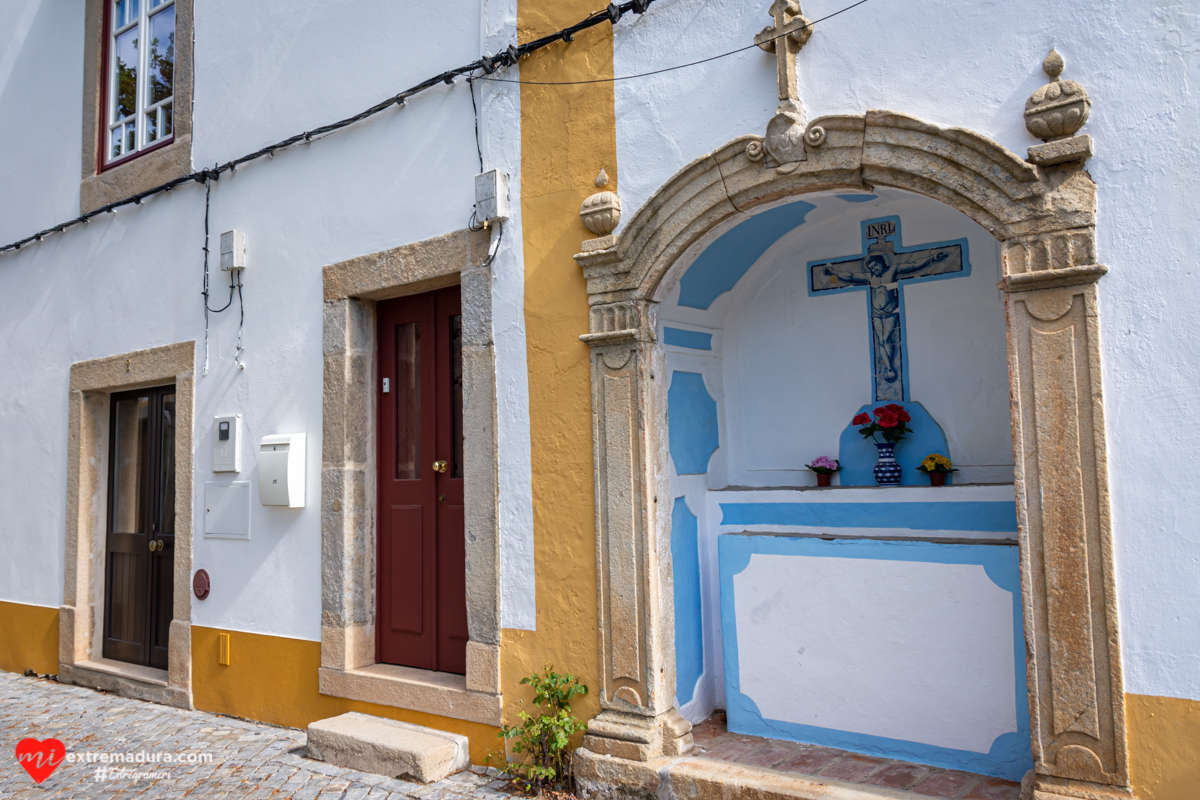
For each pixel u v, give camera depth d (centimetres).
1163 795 269
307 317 525
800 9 349
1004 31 305
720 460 450
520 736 404
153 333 618
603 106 404
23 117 740
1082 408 286
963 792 327
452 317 486
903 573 362
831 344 429
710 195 364
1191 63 274
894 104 326
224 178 579
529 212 428
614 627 387
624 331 386
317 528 508
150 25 663
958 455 392
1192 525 269
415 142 478
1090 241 285
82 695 615
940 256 399
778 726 392
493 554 429
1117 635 277
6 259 744
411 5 486
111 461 681
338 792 401
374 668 489
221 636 553
